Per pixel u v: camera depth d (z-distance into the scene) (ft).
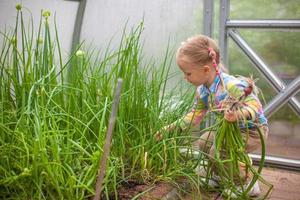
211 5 8.04
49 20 8.76
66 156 4.57
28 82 5.33
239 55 8.36
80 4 8.84
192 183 5.41
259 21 7.93
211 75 5.81
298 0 7.64
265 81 8.30
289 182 7.02
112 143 5.42
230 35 8.24
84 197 4.52
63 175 4.56
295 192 6.50
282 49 8.02
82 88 5.69
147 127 5.82
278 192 6.47
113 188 4.89
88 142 4.98
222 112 5.39
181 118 5.98
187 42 5.86
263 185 6.73
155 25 8.49
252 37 8.14
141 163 5.40
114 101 3.66
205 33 8.16
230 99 5.25
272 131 8.45
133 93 5.80
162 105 6.36
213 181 5.74
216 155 5.09
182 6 8.25
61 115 5.21
